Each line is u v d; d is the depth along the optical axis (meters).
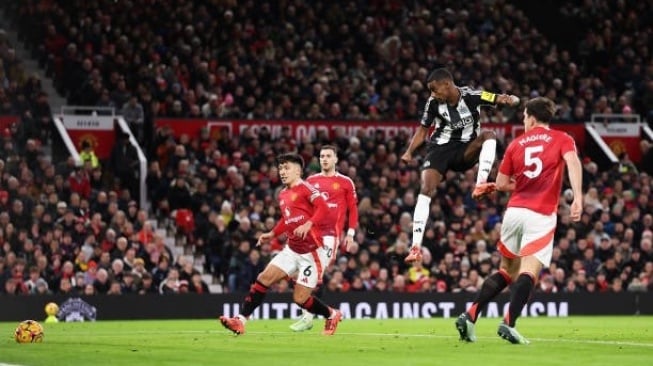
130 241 37.62
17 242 36.28
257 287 22.44
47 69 47.38
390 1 53.22
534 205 18.48
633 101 53.12
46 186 38.78
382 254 39.75
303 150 44.78
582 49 55.09
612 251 41.84
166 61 47.25
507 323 18.67
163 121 45.12
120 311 34.91
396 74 50.00
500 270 19.38
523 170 18.58
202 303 35.81
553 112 18.77
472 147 20.62
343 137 45.97
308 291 22.55
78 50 46.56
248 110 46.69
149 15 48.12
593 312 39.44
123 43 46.75
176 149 42.72
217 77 47.28
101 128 44.84
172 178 42.03
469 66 50.91
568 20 57.28
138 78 46.31
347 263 38.97
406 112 48.25
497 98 20.33
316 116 46.91
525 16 57.75
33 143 40.53
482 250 40.47
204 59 47.75
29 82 43.62
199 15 48.72
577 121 50.47
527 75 51.97
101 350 17.83
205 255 40.22
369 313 37.28
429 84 20.33
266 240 22.56
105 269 35.84
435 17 53.66
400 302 37.59
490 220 43.22
